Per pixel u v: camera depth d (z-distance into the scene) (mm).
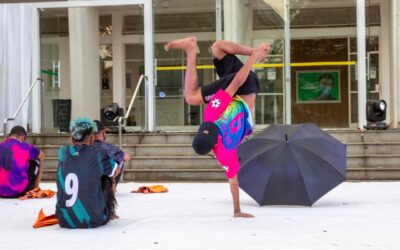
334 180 8672
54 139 16000
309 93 18625
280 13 18000
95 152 7262
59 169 7266
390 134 14711
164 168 14711
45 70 18844
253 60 7281
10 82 18531
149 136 15578
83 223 7172
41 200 10375
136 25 20938
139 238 6551
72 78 18781
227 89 7355
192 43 7590
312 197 8656
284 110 17938
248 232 6840
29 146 10711
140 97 18734
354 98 18062
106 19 21125
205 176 14258
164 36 18609
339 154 8875
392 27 18250
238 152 9078
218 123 7410
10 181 10570
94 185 7191
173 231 6973
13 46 18578
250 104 7637
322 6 18281
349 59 18172
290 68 18312
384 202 9477
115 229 7145
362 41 17578
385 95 19000
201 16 18484
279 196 8711
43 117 18734
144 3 18297
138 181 14258
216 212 8547
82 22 18812
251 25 18094
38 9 18500
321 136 9062
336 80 18391
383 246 5996
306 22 18391
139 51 20906
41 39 18719
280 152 8758
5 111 18531
